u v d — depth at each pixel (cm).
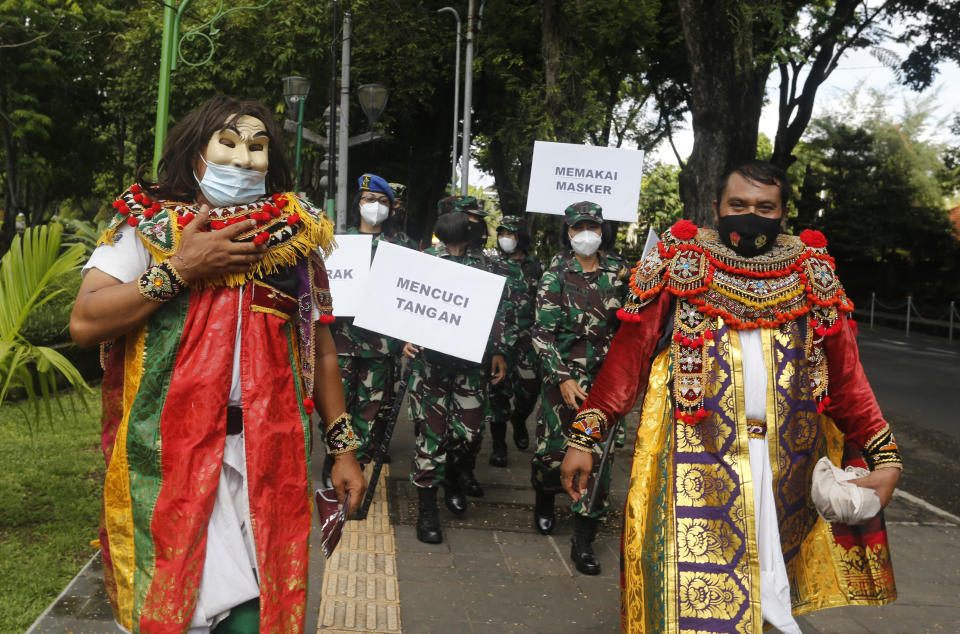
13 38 2017
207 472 197
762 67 1241
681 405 246
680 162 2700
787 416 247
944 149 3052
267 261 206
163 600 190
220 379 200
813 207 3153
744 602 232
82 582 369
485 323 459
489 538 472
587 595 395
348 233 546
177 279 194
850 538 259
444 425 466
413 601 374
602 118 1484
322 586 381
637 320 255
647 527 249
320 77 2242
